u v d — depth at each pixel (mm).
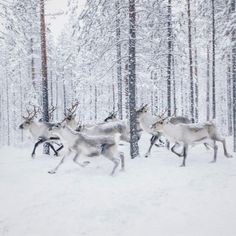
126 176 9406
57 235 5867
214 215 6395
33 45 25859
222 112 33344
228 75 25141
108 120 16422
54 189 8406
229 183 8359
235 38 16078
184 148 10516
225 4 18500
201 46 24875
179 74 22359
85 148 9906
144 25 13477
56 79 39000
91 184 8727
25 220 6535
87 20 13031
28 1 17578
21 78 31391
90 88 30000
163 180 8852
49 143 13625
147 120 13961
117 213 6699
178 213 6598
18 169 10898
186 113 30922
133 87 12148
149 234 5777
